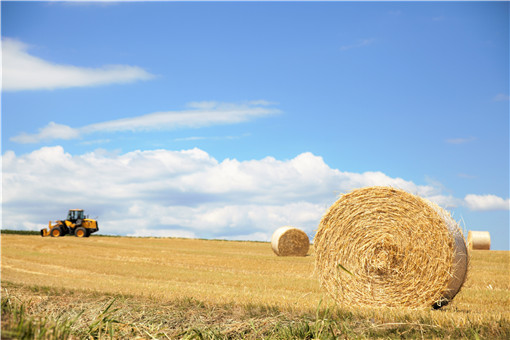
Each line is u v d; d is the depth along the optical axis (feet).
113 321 19.24
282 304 27.02
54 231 129.80
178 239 133.80
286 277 47.32
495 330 19.17
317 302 29.17
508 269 51.34
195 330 18.84
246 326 20.90
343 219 31.99
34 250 85.15
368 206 31.17
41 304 26.17
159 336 19.17
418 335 18.99
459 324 20.44
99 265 60.90
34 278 45.68
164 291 33.42
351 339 18.40
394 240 30.01
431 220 29.01
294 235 76.13
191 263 64.23
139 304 26.84
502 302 31.09
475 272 48.52
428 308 28.19
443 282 28.40
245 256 75.10
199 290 34.88
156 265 61.62
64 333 15.85
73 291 32.48
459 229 29.27
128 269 56.08
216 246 104.12
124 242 112.57
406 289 29.35
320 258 32.63
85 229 130.72
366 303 30.32
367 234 30.94
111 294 30.96
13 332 13.62
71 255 76.18
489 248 77.61
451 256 28.32
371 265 30.42
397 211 30.19
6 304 18.28
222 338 19.15
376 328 20.43
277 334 19.33
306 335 18.92
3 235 123.03
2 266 60.29
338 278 31.60
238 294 32.50
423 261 28.99
